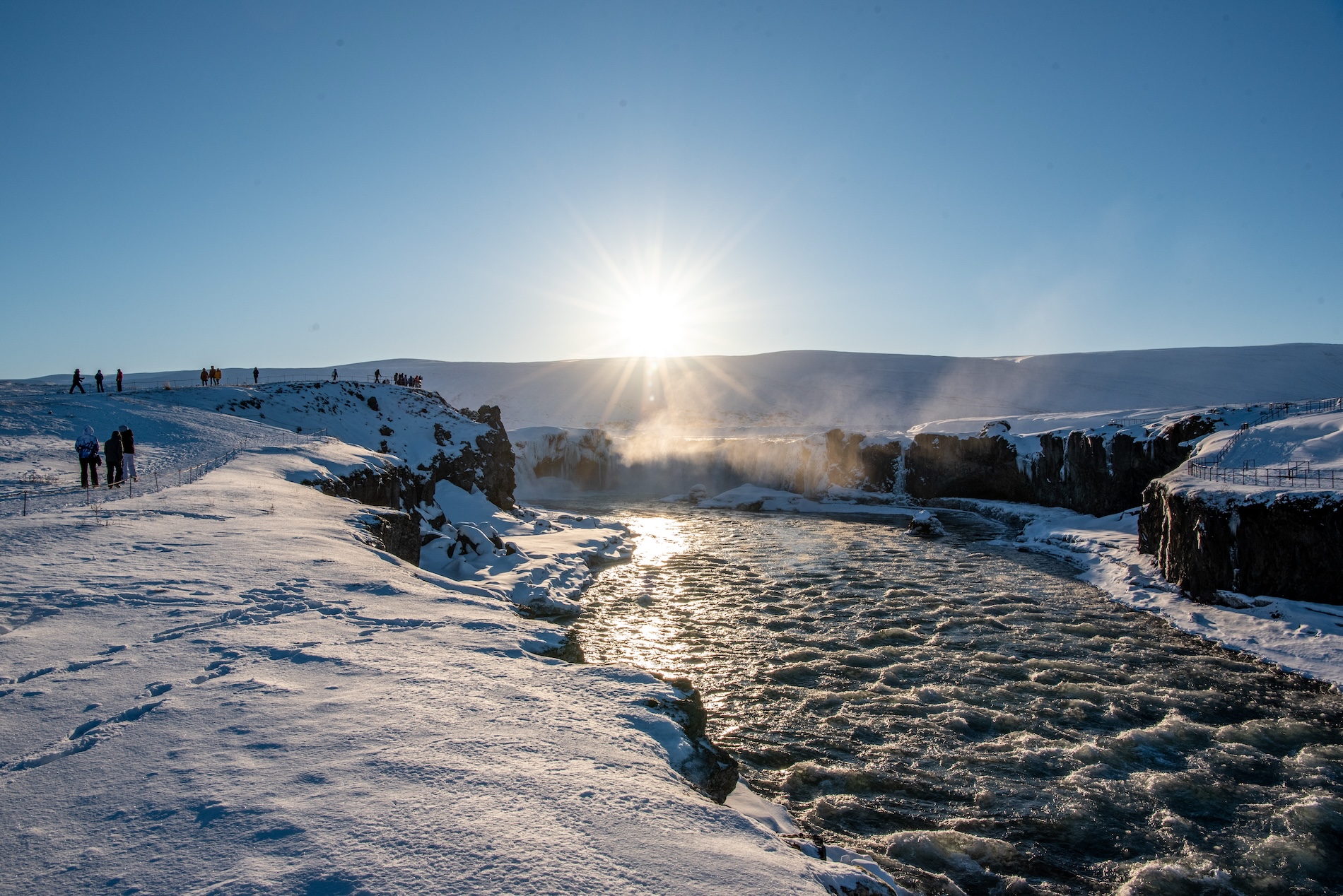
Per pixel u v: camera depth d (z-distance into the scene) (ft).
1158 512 88.12
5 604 28.78
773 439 227.20
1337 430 83.87
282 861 12.87
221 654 24.91
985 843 33.45
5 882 12.45
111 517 46.42
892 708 49.14
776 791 38.11
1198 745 43.98
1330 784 39.09
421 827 14.15
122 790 15.64
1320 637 58.95
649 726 22.17
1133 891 30.32
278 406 125.29
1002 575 92.99
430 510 109.40
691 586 86.02
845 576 92.32
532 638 30.53
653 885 13.24
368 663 24.85
